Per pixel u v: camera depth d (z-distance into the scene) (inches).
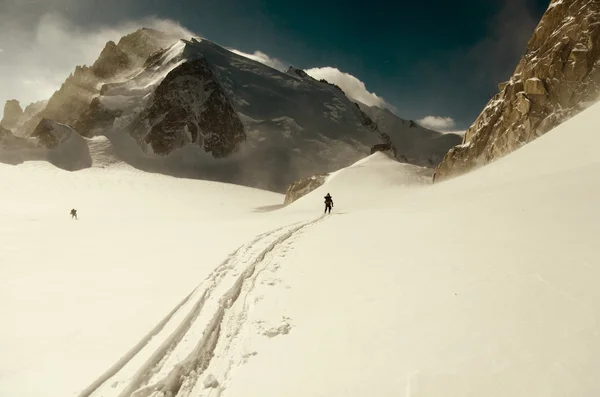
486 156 1573.6
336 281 260.1
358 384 131.3
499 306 163.5
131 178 3641.7
